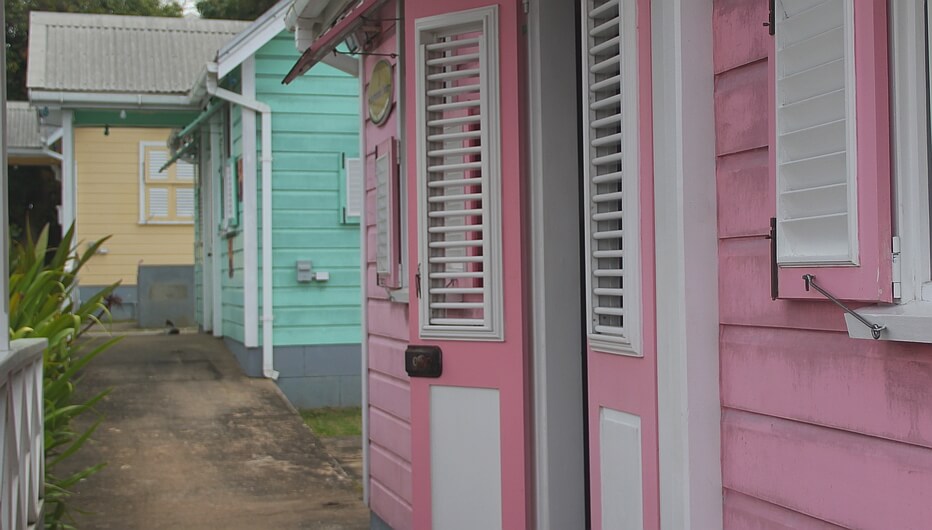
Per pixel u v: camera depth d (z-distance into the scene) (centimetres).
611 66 289
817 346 209
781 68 210
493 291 355
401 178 503
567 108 353
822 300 204
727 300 239
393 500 514
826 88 200
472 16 361
